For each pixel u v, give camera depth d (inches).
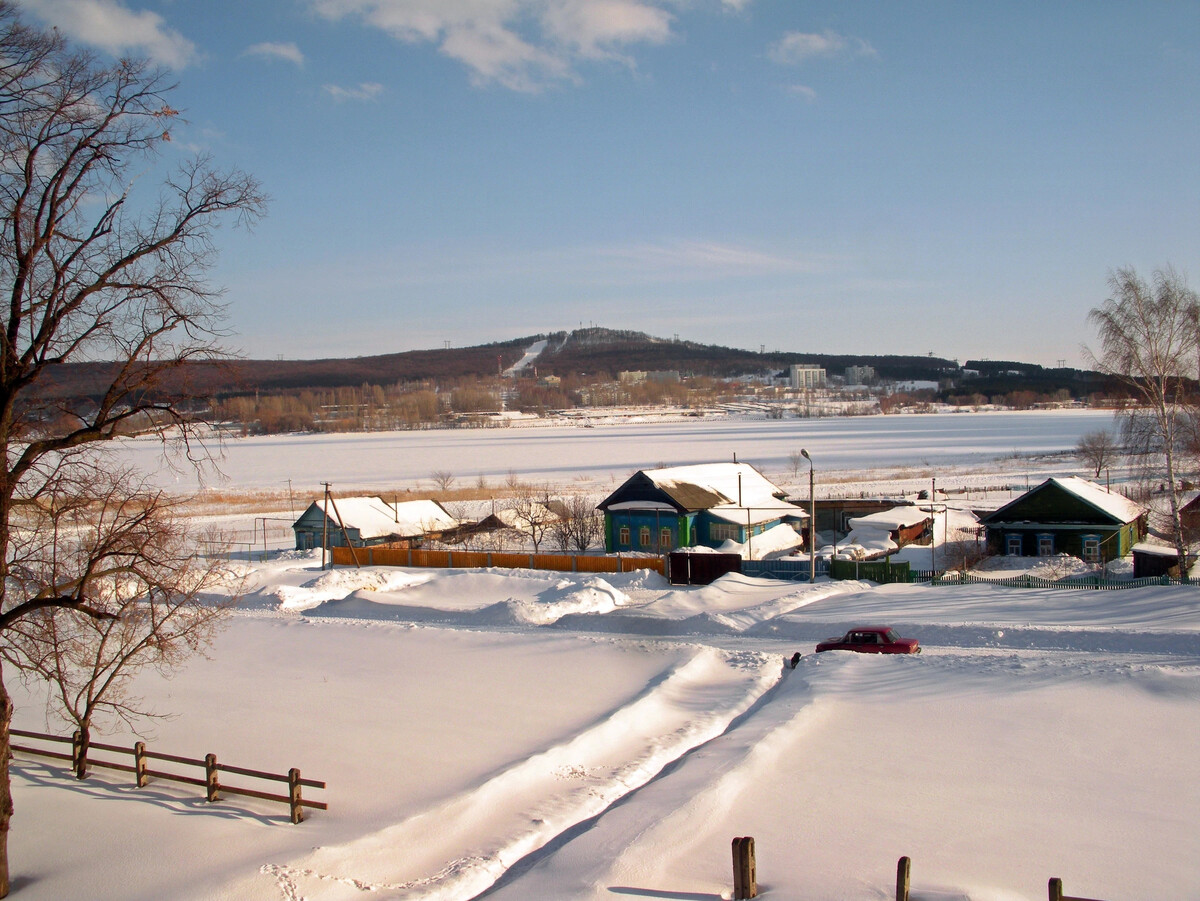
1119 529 1814.7
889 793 582.9
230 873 460.8
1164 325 1542.8
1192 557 1525.6
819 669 933.2
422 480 4124.0
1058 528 1845.5
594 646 1059.3
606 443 6653.5
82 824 538.9
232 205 510.9
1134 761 634.2
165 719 786.2
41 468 527.8
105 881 462.3
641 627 1263.5
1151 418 1673.2
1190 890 438.6
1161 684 799.1
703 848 497.4
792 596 1401.3
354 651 1075.9
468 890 460.1
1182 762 630.5
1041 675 854.5
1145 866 467.2
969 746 676.1
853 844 501.7
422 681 921.5
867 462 4483.3
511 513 2503.7
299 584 1665.8
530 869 480.4
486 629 1258.6
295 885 450.0
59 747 713.0
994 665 898.7
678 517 2048.5
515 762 642.8
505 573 1638.8
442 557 1930.4
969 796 576.1
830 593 1455.5
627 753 692.7
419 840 517.7
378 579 1669.5
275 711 807.1
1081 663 881.5
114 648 940.6
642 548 2084.2
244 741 713.0
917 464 4296.3
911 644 1012.5
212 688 900.6
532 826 542.6
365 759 660.7
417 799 572.7
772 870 468.1
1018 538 1888.5
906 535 2124.8
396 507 2401.6
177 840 511.8
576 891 444.8
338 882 459.2
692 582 1699.1
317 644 1120.2
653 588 1610.5
